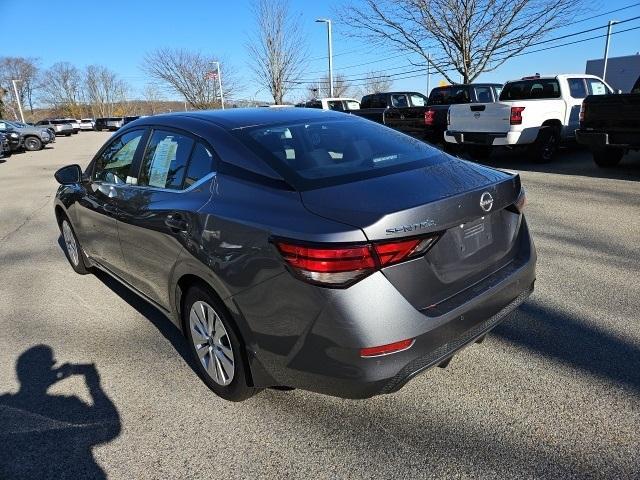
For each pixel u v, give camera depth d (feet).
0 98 258.37
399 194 7.71
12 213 28.35
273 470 7.76
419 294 7.39
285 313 7.48
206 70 123.13
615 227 19.26
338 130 10.57
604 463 7.55
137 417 9.18
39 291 15.44
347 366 7.13
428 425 8.55
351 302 6.89
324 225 7.10
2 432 8.88
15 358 11.40
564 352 10.54
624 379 9.54
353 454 7.99
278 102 103.09
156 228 10.09
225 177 8.98
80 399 9.78
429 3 66.03
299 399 9.46
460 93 47.60
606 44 107.86
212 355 9.45
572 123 36.63
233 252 8.09
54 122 167.43
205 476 7.72
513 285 9.01
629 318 11.84
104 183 12.98
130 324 12.88
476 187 8.24
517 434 8.23
